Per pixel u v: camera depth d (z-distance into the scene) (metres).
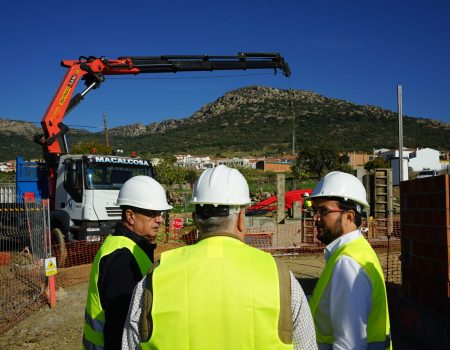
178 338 1.70
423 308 5.30
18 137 143.88
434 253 5.15
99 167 11.55
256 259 1.83
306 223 13.20
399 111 8.78
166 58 15.38
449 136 141.25
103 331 2.46
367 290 2.30
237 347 1.68
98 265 2.60
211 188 2.00
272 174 64.56
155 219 2.98
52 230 11.62
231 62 16.27
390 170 14.85
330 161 56.31
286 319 1.72
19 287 8.66
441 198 4.99
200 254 1.84
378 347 2.33
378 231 14.04
